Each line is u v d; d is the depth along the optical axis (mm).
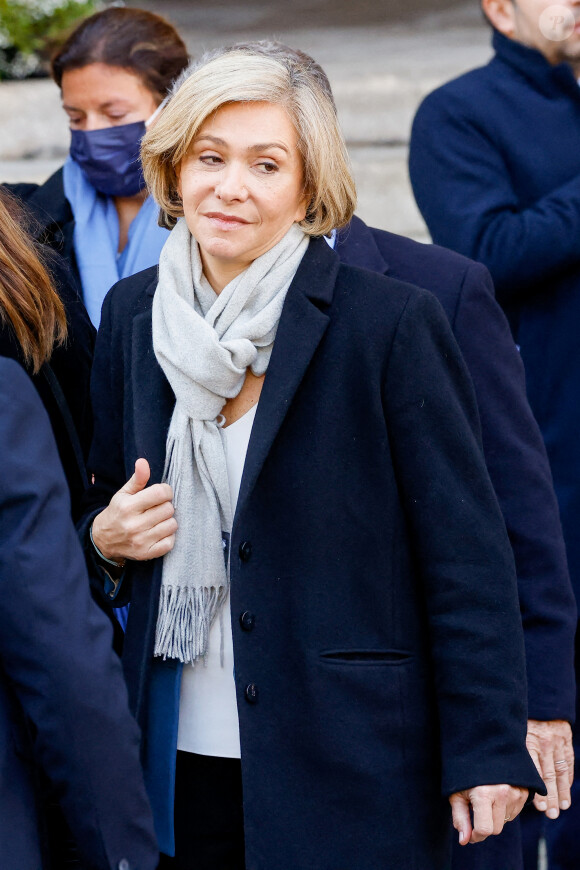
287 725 6621
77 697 5301
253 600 6637
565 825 10023
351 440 6656
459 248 9844
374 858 6562
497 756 6438
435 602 6648
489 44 20422
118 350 7297
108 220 9797
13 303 7203
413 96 17234
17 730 5559
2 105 16875
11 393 5523
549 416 9750
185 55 9875
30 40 17906
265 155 6508
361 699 6609
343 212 6844
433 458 6613
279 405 6555
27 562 5324
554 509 7594
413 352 6637
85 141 9516
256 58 6516
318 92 6641
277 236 6750
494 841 7891
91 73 9438
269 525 6660
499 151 10047
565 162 9922
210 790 7043
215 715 6945
